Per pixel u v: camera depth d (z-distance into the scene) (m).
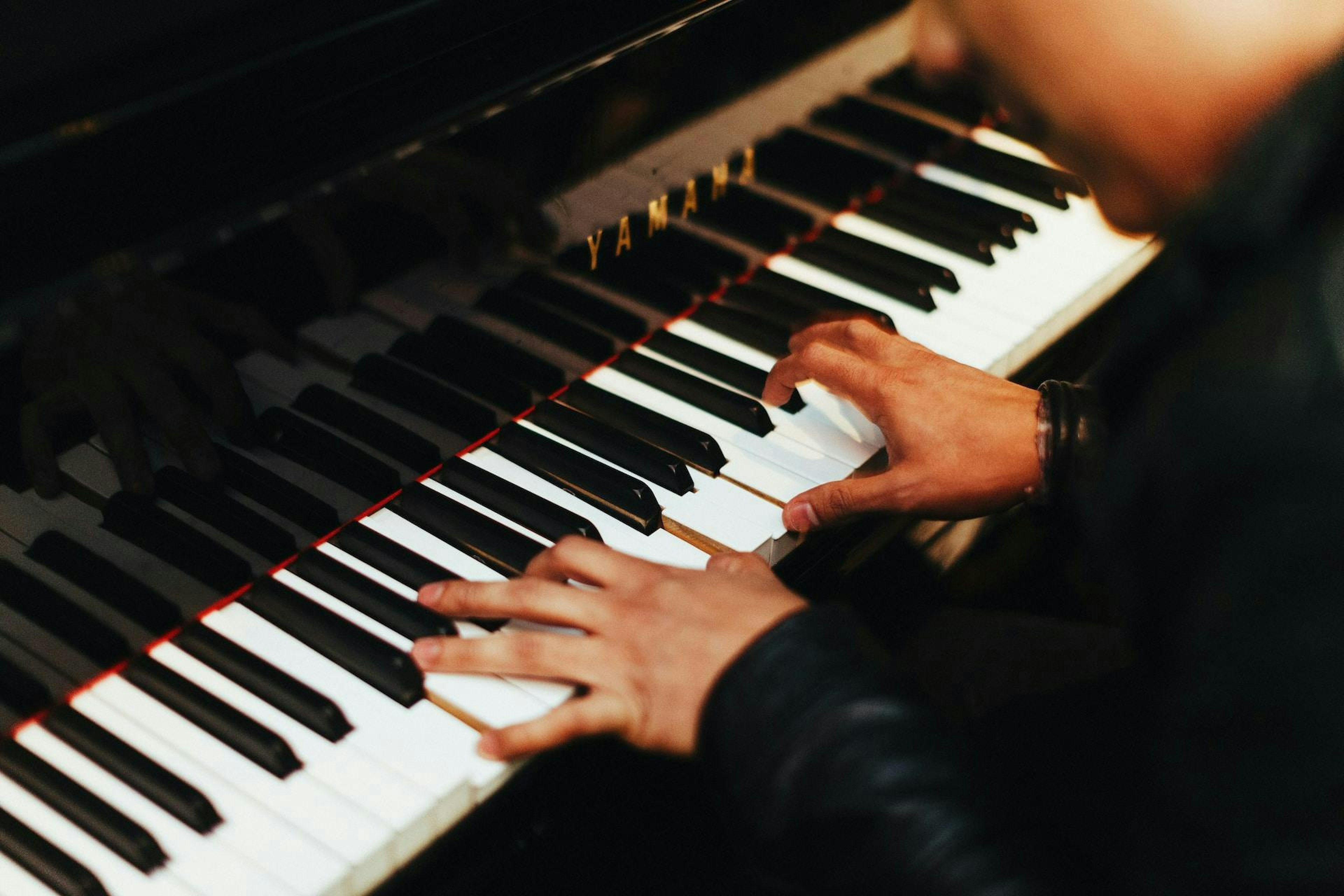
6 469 1.21
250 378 1.27
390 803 1.22
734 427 1.42
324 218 1.27
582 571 1.26
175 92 1.25
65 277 1.20
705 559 1.35
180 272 1.23
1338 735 1.07
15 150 1.21
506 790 1.26
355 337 1.30
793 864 1.20
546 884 1.35
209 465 1.27
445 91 1.30
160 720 1.26
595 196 1.38
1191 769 1.10
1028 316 1.51
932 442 1.38
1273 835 1.08
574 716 1.23
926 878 1.17
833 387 1.41
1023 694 1.43
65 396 1.21
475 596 1.26
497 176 1.32
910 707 1.19
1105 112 1.13
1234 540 1.08
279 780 1.23
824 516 1.36
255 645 1.28
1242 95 1.09
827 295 1.50
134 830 1.21
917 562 1.59
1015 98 1.17
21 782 1.23
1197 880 1.10
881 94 1.53
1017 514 1.68
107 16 1.30
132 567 1.26
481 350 1.36
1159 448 1.12
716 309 1.48
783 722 1.19
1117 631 1.48
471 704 1.25
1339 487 1.07
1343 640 1.07
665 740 1.23
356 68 1.30
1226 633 1.09
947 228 1.56
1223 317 1.10
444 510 1.34
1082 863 1.17
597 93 1.35
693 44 1.39
